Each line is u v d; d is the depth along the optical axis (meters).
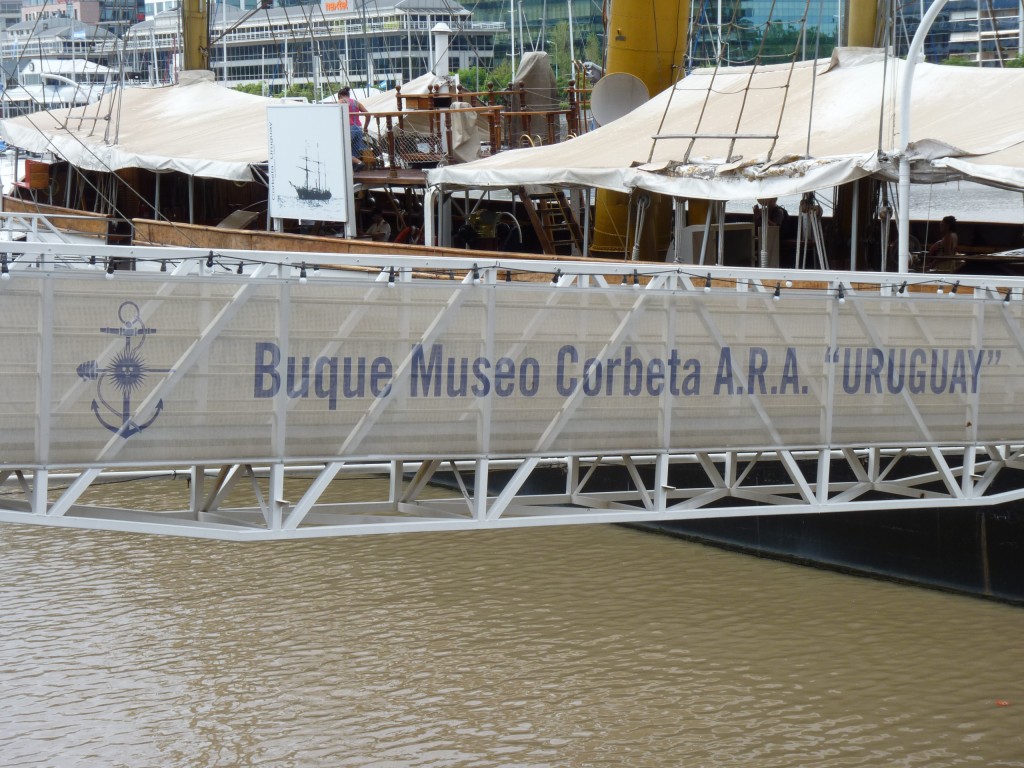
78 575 17.73
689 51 27.89
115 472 11.91
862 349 12.60
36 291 9.76
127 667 14.28
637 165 19.94
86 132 33.97
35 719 12.87
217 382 10.34
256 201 31.80
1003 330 13.16
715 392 12.08
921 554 17.27
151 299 10.09
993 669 14.19
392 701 13.36
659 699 13.41
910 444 12.87
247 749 12.25
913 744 12.36
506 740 12.45
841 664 14.33
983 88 20.80
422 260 10.96
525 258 18.03
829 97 21.98
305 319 10.57
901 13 23.72
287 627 15.62
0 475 10.47
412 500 12.09
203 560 18.52
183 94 37.09
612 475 20.72
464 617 15.97
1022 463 13.80
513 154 23.28
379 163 26.38
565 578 17.64
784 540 18.59
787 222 27.92
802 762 11.97
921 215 39.47
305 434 10.66
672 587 17.22
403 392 10.94
